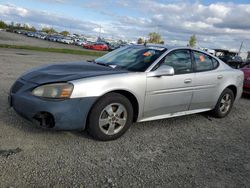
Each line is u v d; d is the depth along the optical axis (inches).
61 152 139.6
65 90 141.5
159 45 198.8
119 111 159.6
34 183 110.1
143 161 139.3
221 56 1175.0
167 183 120.6
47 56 808.3
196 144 169.3
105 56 208.1
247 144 178.1
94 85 147.6
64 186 110.3
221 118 233.8
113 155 142.6
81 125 147.9
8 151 134.1
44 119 143.4
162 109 181.6
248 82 330.0
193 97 198.7
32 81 151.3
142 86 165.5
